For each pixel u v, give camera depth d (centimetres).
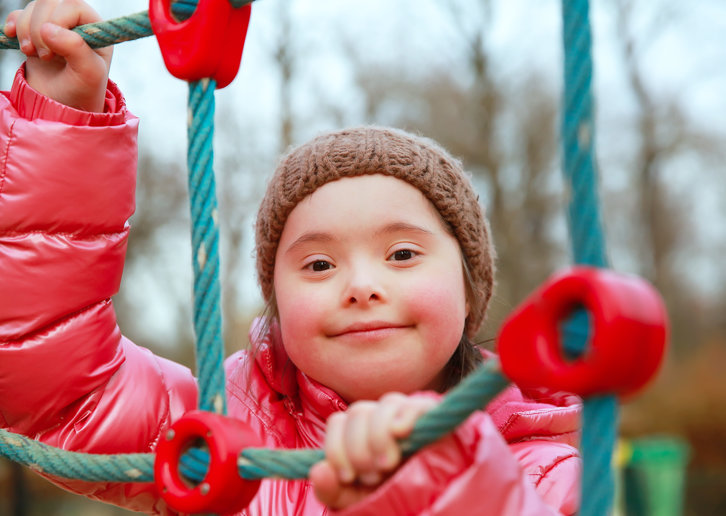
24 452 123
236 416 164
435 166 155
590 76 77
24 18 138
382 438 83
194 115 113
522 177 1391
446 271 146
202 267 108
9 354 142
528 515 90
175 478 99
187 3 115
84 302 146
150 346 1187
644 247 1511
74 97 140
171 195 1026
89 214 142
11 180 138
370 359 137
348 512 87
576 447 161
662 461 571
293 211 152
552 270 1379
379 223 143
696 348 1595
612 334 65
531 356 71
